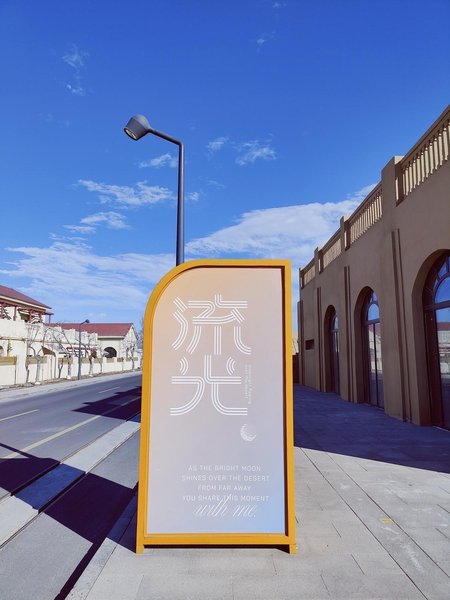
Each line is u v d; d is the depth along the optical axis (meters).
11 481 6.29
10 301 41.91
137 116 9.12
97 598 2.95
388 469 6.37
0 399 20.33
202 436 3.76
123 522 4.46
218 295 3.91
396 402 11.41
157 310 3.88
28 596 3.31
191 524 3.67
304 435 9.12
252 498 3.71
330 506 4.77
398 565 3.39
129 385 29.11
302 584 3.11
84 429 10.92
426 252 9.83
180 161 9.52
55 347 39.34
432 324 10.18
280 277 3.95
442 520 4.33
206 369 3.83
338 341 18.34
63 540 4.36
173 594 2.99
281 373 3.85
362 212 14.76
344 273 16.34
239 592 3.01
